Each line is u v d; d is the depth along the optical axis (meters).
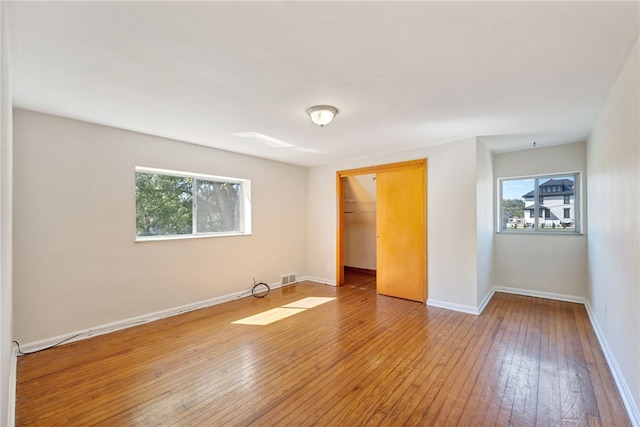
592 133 3.37
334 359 2.62
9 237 1.87
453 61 1.92
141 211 3.66
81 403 2.02
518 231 4.70
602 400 2.05
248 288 4.71
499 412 1.93
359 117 2.96
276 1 1.36
